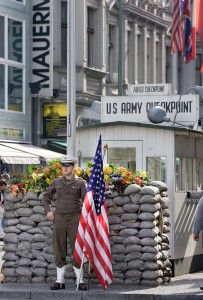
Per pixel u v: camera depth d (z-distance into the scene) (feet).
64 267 53.98
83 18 148.36
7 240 57.00
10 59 132.36
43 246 56.39
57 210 53.98
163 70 189.16
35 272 56.49
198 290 53.47
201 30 111.96
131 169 64.28
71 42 100.83
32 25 136.26
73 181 53.93
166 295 51.29
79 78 147.23
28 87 135.74
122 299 51.55
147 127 63.62
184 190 64.28
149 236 54.90
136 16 173.06
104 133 65.46
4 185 93.04
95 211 53.21
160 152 63.21
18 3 133.49
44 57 135.64
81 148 66.74
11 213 57.00
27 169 57.52
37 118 138.62
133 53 172.65
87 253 52.65
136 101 74.79
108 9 159.53
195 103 73.20
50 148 139.64
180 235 63.26
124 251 55.21
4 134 130.41
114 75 161.79
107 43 159.53
